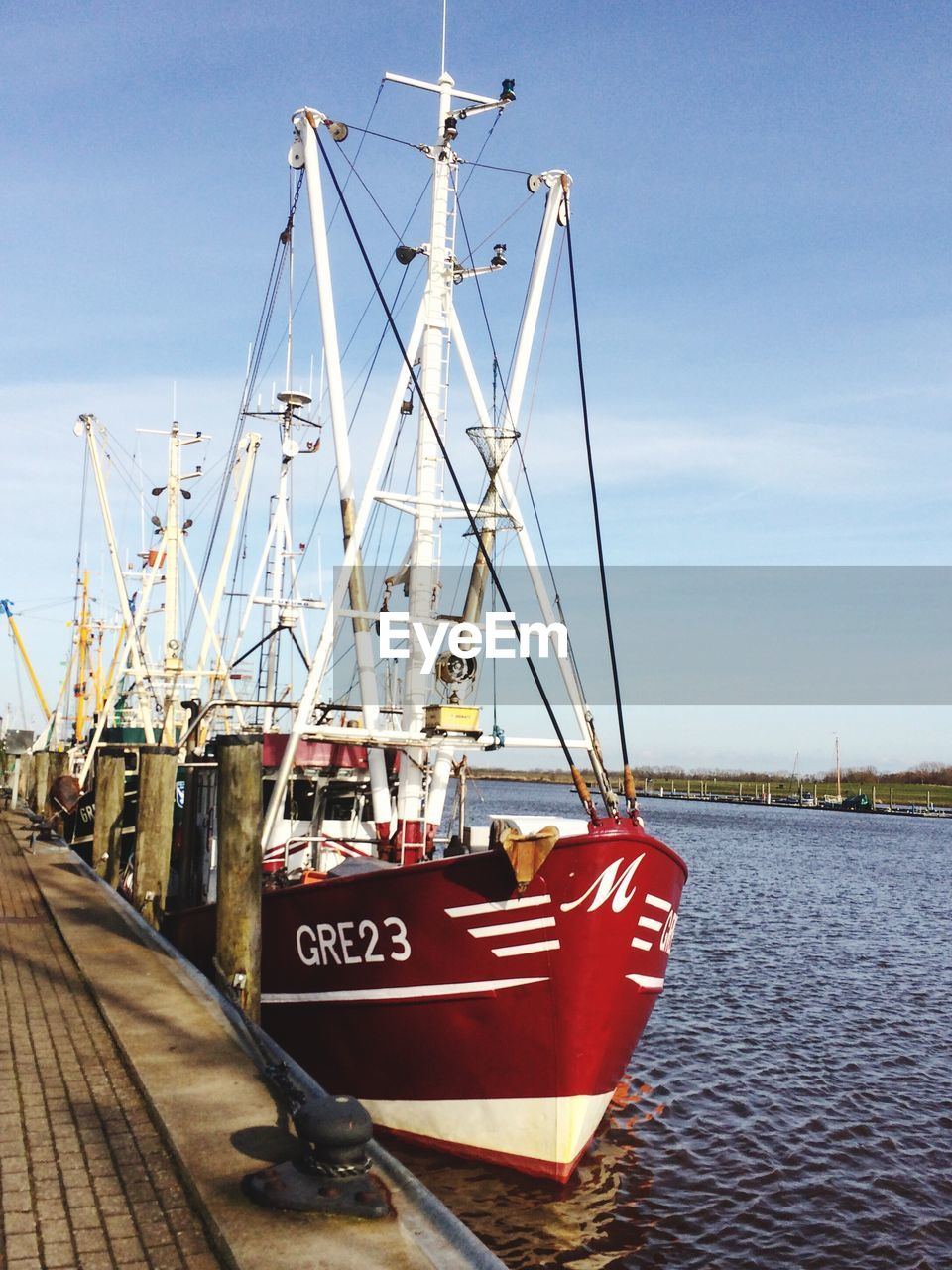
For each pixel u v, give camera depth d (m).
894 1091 16.23
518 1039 10.30
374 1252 4.80
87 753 29.83
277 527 22.47
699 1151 13.39
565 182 14.82
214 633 26.02
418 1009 10.64
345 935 11.01
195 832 17.39
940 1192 12.39
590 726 13.59
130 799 25.44
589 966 9.98
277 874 13.88
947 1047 18.95
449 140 14.61
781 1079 16.73
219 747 10.36
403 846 13.48
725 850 67.06
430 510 13.89
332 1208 5.11
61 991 9.85
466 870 10.12
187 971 10.34
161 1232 5.14
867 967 26.52
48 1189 5.57
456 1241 4.95
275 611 22.02
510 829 9.65
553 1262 10.00
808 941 30.48
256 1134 6.16
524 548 14.24
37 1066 7.61
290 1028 11.75
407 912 10.51
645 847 10.16
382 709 15.87
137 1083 7.23
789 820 119.69
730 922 33.88
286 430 22.67
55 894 15.24
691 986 23.61
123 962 10.67
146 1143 6.22
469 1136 10.84
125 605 27.12
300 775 14.84
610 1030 10.44
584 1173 12.37
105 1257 4.89
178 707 26.92
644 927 10.51
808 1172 12.85
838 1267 10.42
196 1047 7.89
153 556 29.55
